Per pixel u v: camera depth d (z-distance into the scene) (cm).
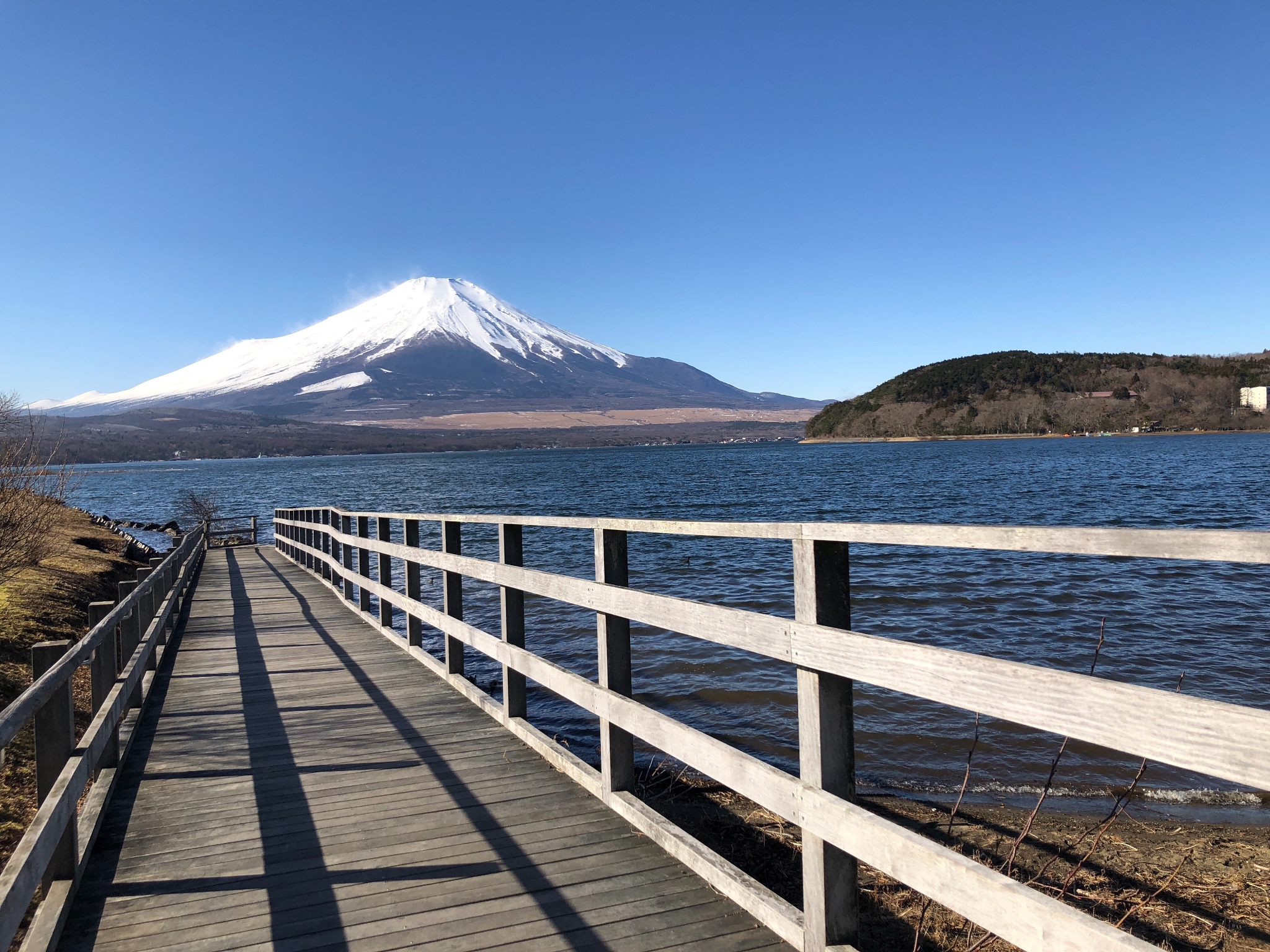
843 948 229
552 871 309
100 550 1658
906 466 7156
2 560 941
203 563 1845
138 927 274
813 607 230
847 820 218
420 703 572
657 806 462
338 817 368
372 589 873
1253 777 128
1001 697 172
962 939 310
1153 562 1490
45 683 251
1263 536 127
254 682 653
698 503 3884
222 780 422
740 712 658
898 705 654
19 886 207
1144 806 479
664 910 280
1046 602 1123
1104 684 152
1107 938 147
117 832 356
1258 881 375
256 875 312
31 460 974
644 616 323
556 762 430
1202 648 869
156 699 602
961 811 471
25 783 464
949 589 1223
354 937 266
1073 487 4253
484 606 1188
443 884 301
